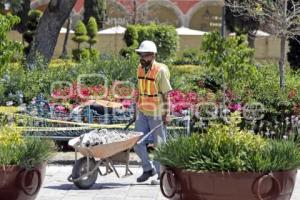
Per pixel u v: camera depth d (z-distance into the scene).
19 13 50.41
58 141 15.20
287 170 7.48
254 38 42.75
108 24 57.34
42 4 58.94
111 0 57.28
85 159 11.48
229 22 45.31
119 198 10.80
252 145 7.65
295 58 35.81
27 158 8.11
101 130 11.54
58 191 11.28
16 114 15.02
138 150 11.84
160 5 59.31
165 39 44.41
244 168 7.26
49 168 13.55
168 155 7.59
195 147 7.51
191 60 35.75
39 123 15.25
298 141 9.59
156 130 11.70
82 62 20.23
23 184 8.07
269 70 20.72
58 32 23.08
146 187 11.66
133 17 56.78
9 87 17.42
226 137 7.71
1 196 8.00
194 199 7.44
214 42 18.59
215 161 7.32
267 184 7.32
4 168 7.93
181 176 7.45
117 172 12.16
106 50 44.59
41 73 18.39
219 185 7.27
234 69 18.06
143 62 11.66
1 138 9.20
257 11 25.67
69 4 22.97
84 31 46.94
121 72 18.75
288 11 23.80
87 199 10.71
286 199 7.62
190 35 51.12
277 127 15.80
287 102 15.87
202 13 59.84
